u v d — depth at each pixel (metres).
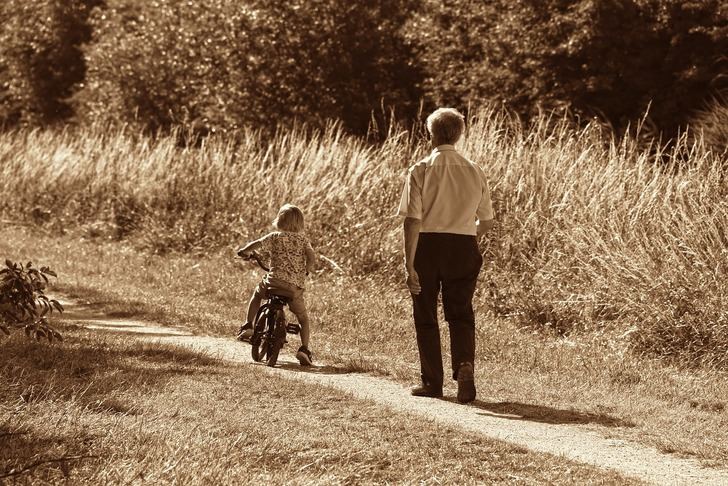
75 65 88.88
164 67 64.50
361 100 56.34
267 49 56.47
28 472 9.77
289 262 18.97
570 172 27.64
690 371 19.80
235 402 14.28
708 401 16.67
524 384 17.30
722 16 42.00
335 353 20.23
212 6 59.94
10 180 49.22
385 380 17.64
